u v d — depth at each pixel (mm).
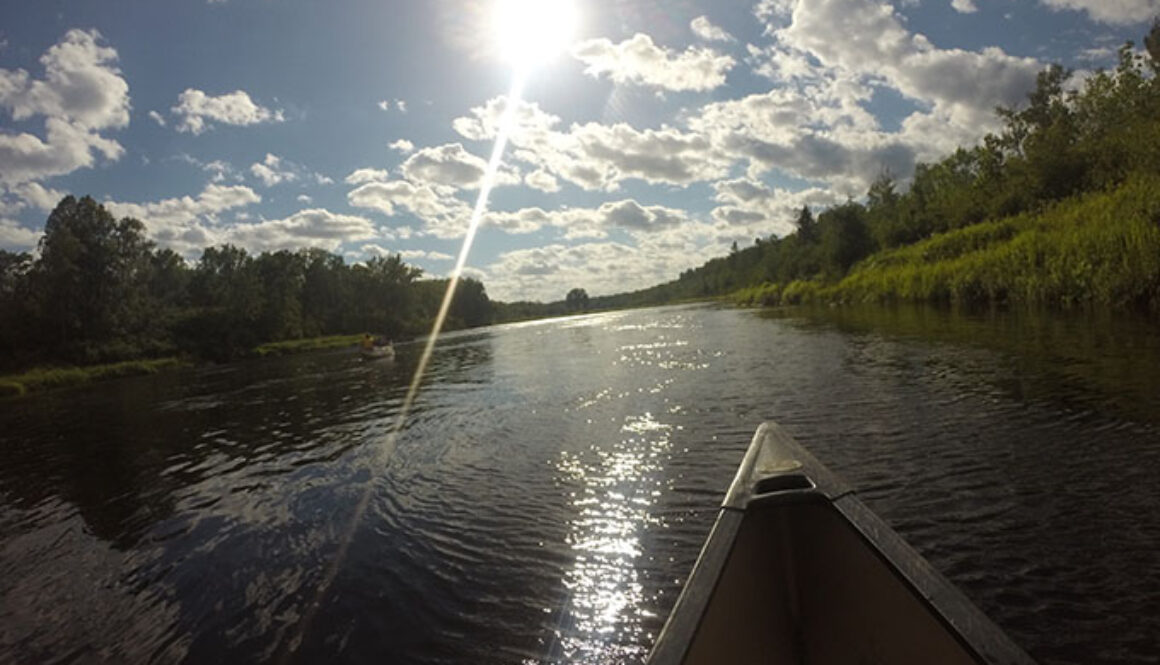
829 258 56750
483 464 9234
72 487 10812
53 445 15711
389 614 5070
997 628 2219
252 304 70688
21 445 16219
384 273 100875
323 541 6840
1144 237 17359
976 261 27406
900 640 2592
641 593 4969
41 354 53250
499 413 13398
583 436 10305
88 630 5414
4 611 5941
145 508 8906
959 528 5410
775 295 58938
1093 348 12375
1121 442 6953
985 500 5902
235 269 87188
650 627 4496
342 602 5375
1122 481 5984
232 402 21141
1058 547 4945
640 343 28656
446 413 14156
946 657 2398
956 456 7137
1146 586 4340
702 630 2367
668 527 6156
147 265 65750
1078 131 39281
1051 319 17891
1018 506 5707
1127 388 9047
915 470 6844
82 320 57094
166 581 6254
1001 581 4562
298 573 6086
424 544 6398
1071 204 31609
